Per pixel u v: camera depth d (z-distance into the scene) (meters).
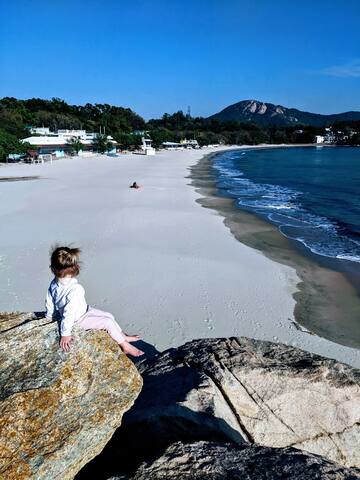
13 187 42.16
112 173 58.59
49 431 3.38
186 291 15.16
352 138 191.38
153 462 3.41
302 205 35.62
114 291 15.04
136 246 20.41
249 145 180.38
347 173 66.50
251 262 18.78
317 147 176.38
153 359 5.88
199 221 26.58
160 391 4.83
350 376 5.17
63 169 63.16
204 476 3.18
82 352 3.99
